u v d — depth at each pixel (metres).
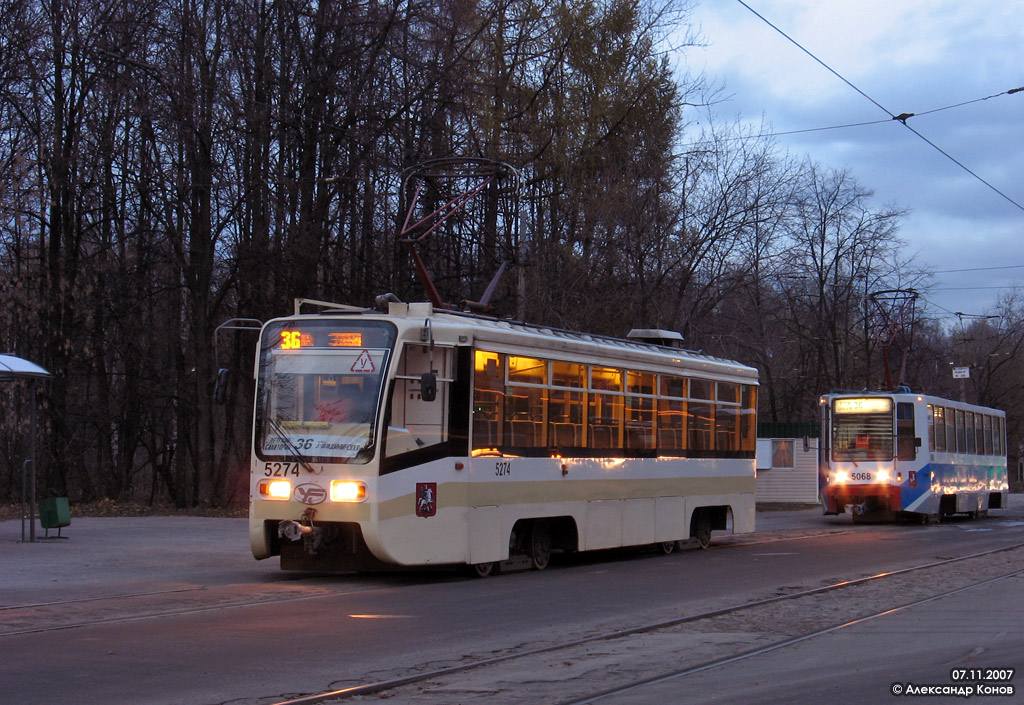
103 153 29.30
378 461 13.10
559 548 16.41
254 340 30.22
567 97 29.33
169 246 30.44
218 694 7.27
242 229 29.97
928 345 60.53
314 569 13.88
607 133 30.06
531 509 15.25
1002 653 9.13
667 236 31.06
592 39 29.33
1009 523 30.19
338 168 28.53
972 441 32.75
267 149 28.83
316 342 13.77
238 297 30.55
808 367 52.25
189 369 32.72
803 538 23.06
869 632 10.27
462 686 7.71
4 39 28.25
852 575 15.38
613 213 28.72
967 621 10.97
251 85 28.95
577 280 28.06
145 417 34.72
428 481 13.63
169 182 29.08
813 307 48.62
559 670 8.34
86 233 31.67
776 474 40.19
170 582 13.53
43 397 30.53
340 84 28.47
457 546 13.95
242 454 31.42
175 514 28.02
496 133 28.50
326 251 28.50
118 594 12.25
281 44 28.86
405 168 27.38
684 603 12.21
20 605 11.30
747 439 21.27
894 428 28.84
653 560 17.70
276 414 13.70
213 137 28.53
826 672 8.31
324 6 28.11
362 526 13.00
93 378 33.31
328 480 13.21
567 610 11.50
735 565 16.81
